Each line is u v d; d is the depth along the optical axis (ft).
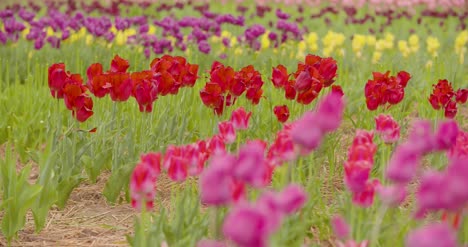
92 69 15.23
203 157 9.63
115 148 16.26
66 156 15.53
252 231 4.59
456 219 7.53
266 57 34.68
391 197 7.91
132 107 19.15
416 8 71.26
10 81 31.01
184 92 20.49
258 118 18.67
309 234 11.64
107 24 34.32
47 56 33.40
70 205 15.23
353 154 8.46
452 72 28.91
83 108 14.58
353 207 9.40
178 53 34.01
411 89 25.23
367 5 69.51
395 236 10.14
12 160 13.12
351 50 38.47
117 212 14.78
